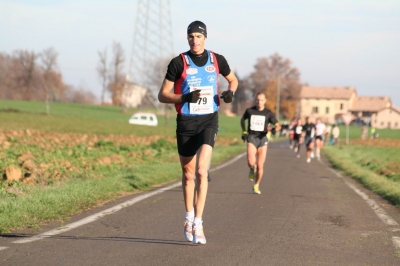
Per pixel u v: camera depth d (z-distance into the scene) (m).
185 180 12.81
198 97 11.87
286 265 10.89
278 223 15.91
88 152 40.78
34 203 16.78
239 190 24.48
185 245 12.55
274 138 124.94
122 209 17.80
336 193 24.27
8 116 113.44
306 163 45.69
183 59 12.34
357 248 12.75
